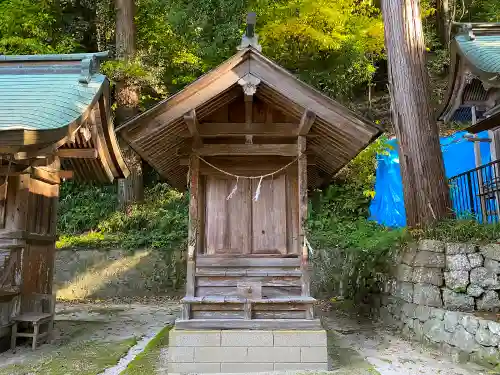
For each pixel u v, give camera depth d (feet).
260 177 17.88
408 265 22.68
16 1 40.98
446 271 20.18
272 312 16.48
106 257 39.40
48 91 20.62
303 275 16.92
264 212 18.54
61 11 47.16
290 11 38.55
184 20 40.16
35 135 15.69
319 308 31.81
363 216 42.57
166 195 47.80
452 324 18.11
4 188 20.29
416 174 24.31
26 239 20.47
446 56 56.34
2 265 19.17
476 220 22.88
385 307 25.79
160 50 45.93
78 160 24.48
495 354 15.39
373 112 53.93
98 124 22.08
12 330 19.42
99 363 17.04
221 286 17.22
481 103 30.01
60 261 39.09
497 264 18.97
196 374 15.37
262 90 17.51
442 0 60.08
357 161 41.01
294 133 17.98
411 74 25.00
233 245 18.19
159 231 41.50
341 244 37.19
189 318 16.28
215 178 18.76
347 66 41.63
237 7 39.09
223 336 15.78
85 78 21.47
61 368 16.28
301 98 16.52
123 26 42.01
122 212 43.93
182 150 18.60
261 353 15.69
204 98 16.33
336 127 16.74
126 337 22.16
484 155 36.37
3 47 39.81
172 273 39.11
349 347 19.67
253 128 17.89
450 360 17.21
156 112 16.19
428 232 22.44
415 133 24.50
